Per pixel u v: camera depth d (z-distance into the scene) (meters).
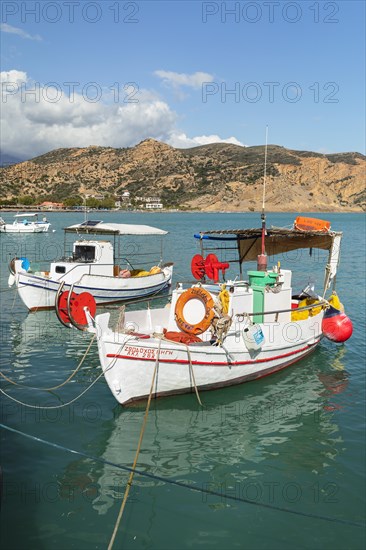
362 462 9.39
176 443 10.10
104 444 9.98
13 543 7.05
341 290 27.62
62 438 10.16
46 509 7.81
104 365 11.12
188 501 8.12
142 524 7.51
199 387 12.37
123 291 23.86
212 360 12.24
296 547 7.06
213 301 12.70
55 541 7.11
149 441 10.16
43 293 21.62
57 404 11.91
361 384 13.48
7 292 26.06
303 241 16.45
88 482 8.62
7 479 8.64
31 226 77.00
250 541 7.18
